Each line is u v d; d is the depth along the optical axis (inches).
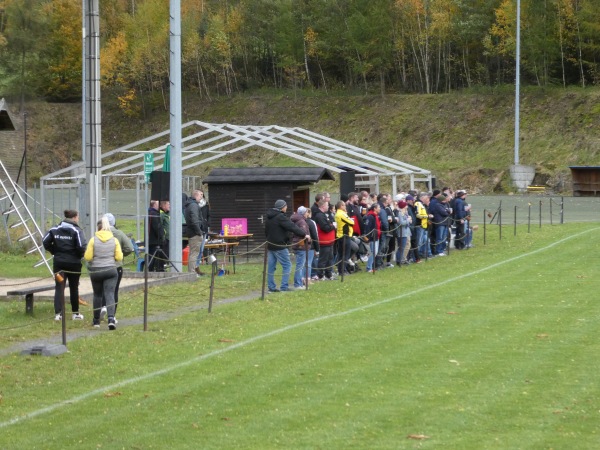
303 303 1037.2
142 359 733.9
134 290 1160.2
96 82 1302.9
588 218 2464.3
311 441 508.7
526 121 4057.6
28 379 671.1
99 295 896.3
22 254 1590.8
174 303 1063.0
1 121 1411.2
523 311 938.1
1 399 616.1
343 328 856.9
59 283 888.9
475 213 2704.2
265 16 5541.3
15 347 795.4
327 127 4635.8
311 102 4857.3
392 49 4975.4
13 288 1129.4
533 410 562.9
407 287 1165.7
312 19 5270.7
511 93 4239.7
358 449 492.7
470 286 1155.3
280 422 547.5
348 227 1328.7
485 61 4877.0
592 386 617.6
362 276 1312.7
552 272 1274.6
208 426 544.4
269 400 598.5
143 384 649.0
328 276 1270.9
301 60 5280.5
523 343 767.7
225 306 1019.9
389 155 4291.3
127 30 5634.8
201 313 970.7
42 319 914.7
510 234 1969.7
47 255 1576.0
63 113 5157.5
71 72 5349.4
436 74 5009.8
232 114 5027.1
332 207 1406.3
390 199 1428.4
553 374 653.3
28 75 5196.9
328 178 1690.5
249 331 852.6
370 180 2094.0
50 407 594.9
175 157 1327.5
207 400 601.6
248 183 1598.2
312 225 1235.2
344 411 567.2
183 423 551.8
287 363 705.6
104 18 5915.4
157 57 5393.7
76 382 661.3
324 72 5388.8
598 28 4271.7
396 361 704.4
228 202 1605.6
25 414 579.2
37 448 510.9
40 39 5211.6
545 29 4325.8
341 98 4781.0
